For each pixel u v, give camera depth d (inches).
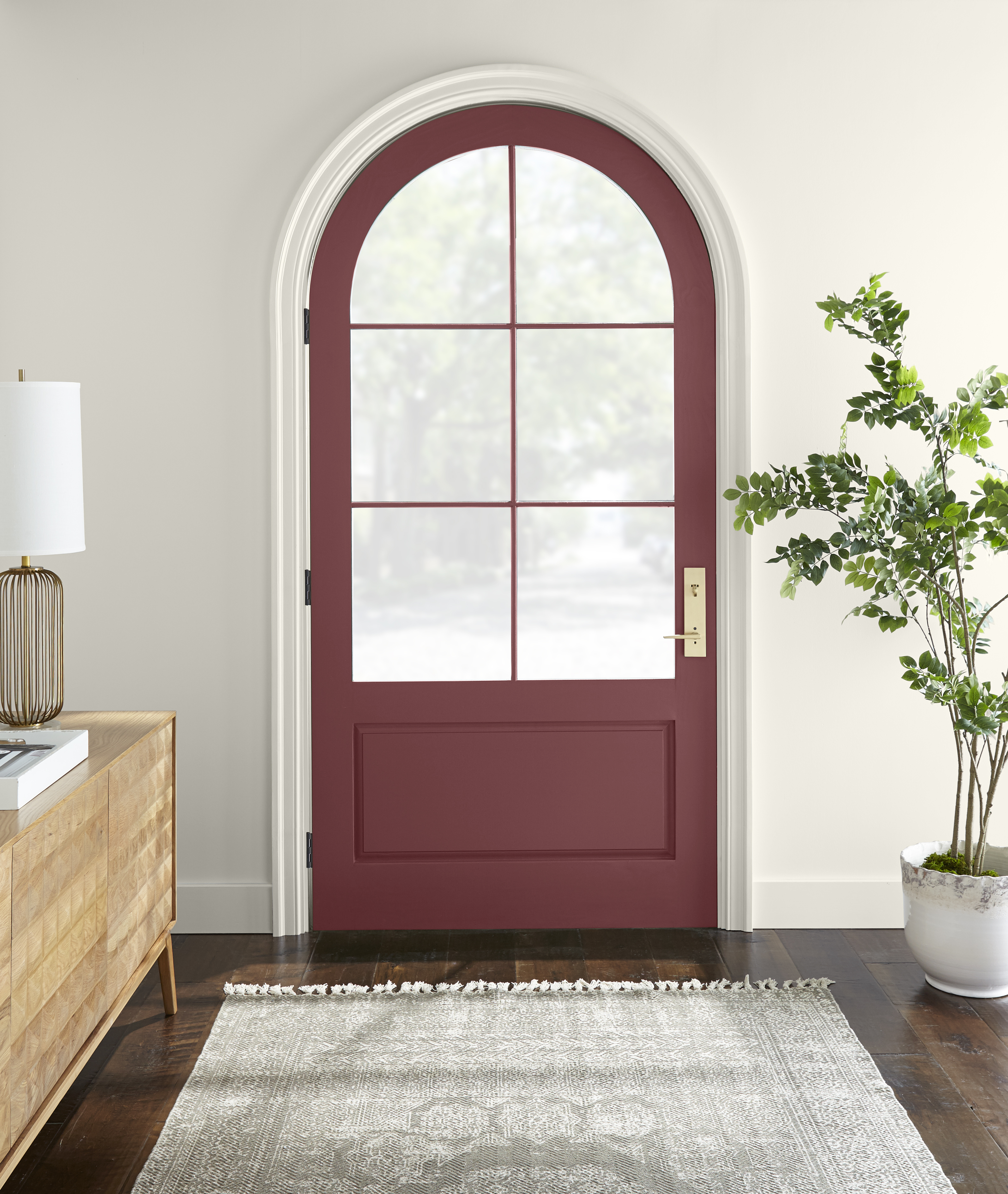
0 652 96.7
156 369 131.3
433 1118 91.8
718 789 135.6
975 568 133.1
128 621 133.6
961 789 118.5
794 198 130.7
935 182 130.3
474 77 128.5
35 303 130.6
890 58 129.5
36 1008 74.8
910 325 131.3
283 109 129.6
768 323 131.6
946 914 113.0
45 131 129.2
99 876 87.8
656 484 135.3
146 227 130.3
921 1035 106.5
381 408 133.7
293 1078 98.4
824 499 117.6
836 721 135.0
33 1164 85.6
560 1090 96.2
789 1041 105.0
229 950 129.2
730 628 133.6
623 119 129.4
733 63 129.6
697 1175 83.9
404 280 132.6
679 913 136.8
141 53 128.9
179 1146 87.9
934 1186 82.4
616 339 133.9
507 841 136.2
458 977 121.0
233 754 134.6
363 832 135.6
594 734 135.9
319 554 134.0
